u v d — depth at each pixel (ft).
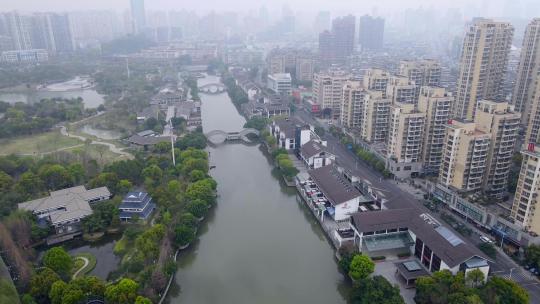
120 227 654.53
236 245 630.74
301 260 590.55
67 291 446.60
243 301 504.43
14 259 497.46
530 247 525.75
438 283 452.35
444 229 541.75
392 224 575.38
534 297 474.90
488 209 628.69
